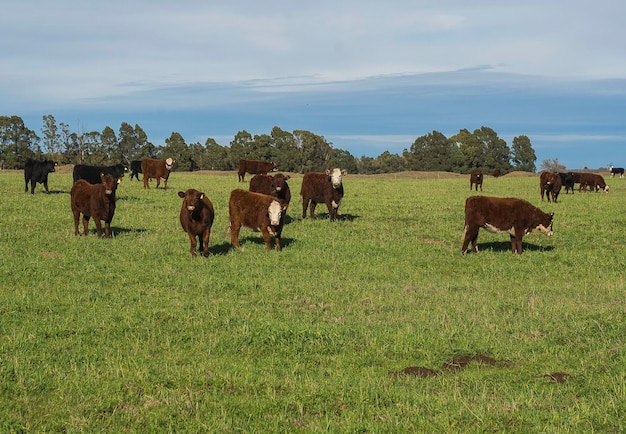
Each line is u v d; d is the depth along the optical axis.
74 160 119.06
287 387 7.83
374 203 32.16
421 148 144.75
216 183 44.31
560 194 42.84
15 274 13.96
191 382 7.96
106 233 18.84
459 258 17.31
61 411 7.09
